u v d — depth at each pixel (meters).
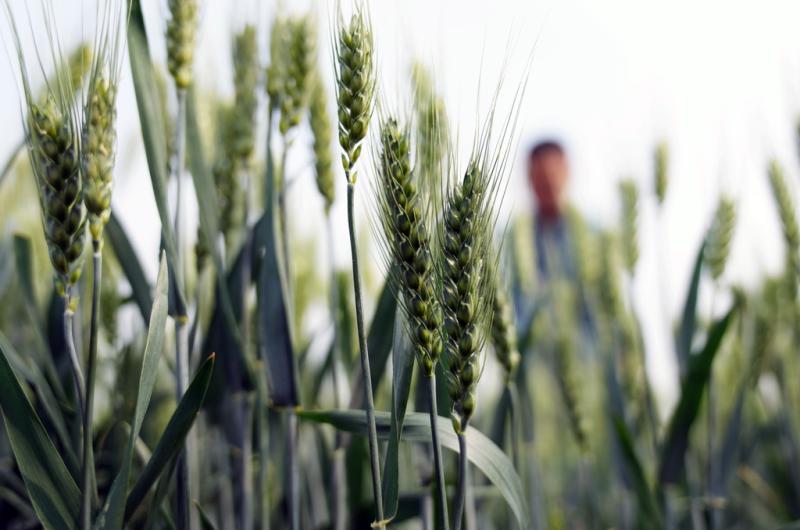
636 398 0.98
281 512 0.73
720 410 0.96
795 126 0.84
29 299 0.62
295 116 0.62
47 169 0.44
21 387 0.48
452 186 0.47
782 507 1.02
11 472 0.69
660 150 0.86
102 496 0.63
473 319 0.46
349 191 0.47
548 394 1.15
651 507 0.72
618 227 0.92
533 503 0.79
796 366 0.98
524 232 1.10
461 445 0.47
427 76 0.53
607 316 0.99
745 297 0.92
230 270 0.65
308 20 0.62
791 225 0.86
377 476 0.47
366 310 0.76
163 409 0.73
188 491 0.53
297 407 0.61
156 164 0.55
